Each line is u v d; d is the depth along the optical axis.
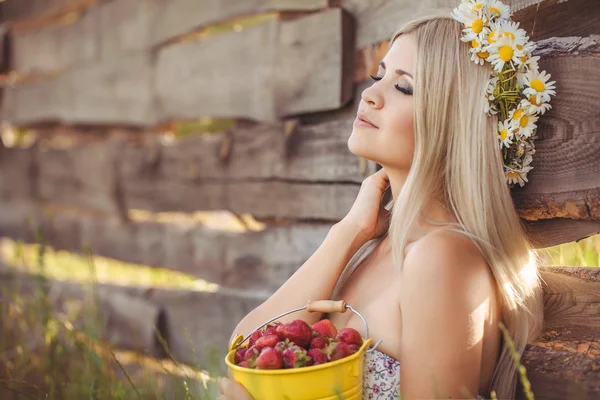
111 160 4.20
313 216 2.81
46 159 4.74
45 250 3.38
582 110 1.76
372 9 2.55
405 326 1.63
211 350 2.91
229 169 3.35
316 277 1.92
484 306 1.65
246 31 3.25
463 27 1.79
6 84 5.10
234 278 3.34
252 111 3.22
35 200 4.84
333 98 2.71
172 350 3.54
